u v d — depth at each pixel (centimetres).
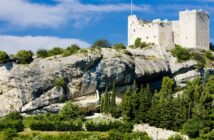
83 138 19438
